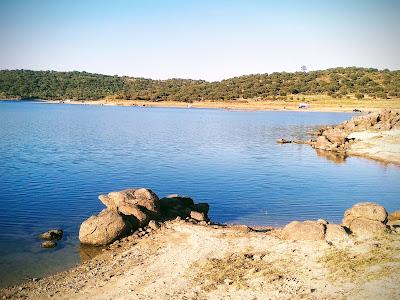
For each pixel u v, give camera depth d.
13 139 75.75
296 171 50.75
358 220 23.47
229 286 18.38
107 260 23.30
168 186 41.62
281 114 162.00
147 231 27.42
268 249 22.20
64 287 20.00
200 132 95.50
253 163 55.91
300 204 35.59
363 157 62.53
